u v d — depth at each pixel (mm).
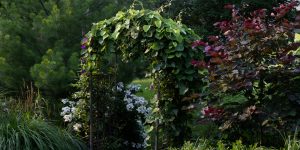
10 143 4762
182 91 4797
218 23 4656
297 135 4250
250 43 4363
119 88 6031
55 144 4996
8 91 6500
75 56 6164
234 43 4355
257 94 4477
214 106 4445
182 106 4957
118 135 5867
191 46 4797
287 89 4336
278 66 4320
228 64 4332
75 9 6590
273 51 4367
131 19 5000
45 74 5918
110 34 5234
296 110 4273
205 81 4855
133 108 5918
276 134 4426
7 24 6512
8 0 7070
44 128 5145
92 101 5633
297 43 4270
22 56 6480
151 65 5062
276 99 4324
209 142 4438
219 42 4582
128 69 6578
